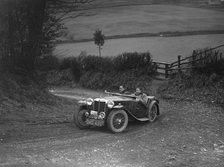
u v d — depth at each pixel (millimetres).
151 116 13578
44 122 12875
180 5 91000
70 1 18812
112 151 9750
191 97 19516
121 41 53094
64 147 9844
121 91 13680
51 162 8562
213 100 18156
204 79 20547
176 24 65875
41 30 18328
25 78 18125
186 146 10570
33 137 10641
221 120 14305
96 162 8805
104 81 28047
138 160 9141
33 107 15727
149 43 49562
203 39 49906
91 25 66750
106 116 11766
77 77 30922
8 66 17469
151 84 24469
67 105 18531
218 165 9062
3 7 15859
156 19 72250
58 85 30953
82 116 12234
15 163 8305
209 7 86188
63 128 12133
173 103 19250
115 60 28297
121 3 92375
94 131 11938
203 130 12492
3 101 14867
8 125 11859
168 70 25250
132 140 10961
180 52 40656
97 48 47719
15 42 17656
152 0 95938
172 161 9219
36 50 18516
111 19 72812
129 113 12227
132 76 26312
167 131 12211
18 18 17266
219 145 10812
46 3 18375
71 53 43312
